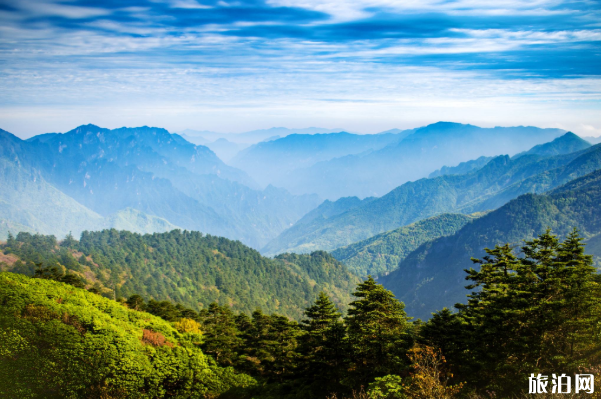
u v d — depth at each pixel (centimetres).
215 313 7900
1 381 4628
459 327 5116
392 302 5459
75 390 4875
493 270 5331
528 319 4338
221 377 6222
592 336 3875
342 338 5497
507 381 4053
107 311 6738
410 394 3716
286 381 6178
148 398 5347
